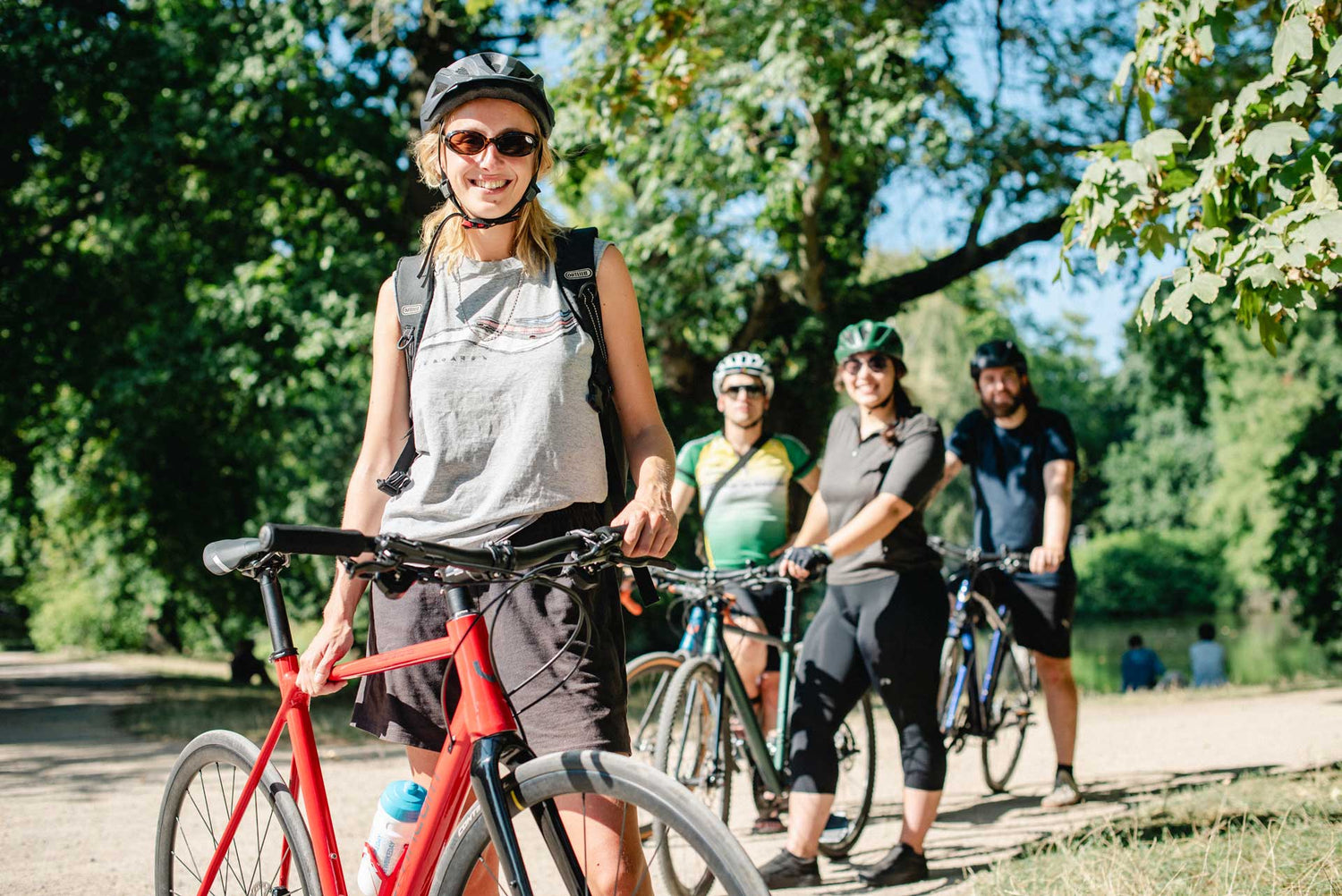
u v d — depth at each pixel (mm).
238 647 20812
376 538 1706
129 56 12672
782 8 9609
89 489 19766
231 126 12602
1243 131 3244
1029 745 7051
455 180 2125
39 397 15547
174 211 13961
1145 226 3459
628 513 1950
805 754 3807
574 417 2102
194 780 2555
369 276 12492
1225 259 3146
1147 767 5953
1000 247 12805
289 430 17438
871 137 9742
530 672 2047
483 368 2098
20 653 46000
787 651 4262
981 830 4625
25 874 4035
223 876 2416
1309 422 19031
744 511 4793
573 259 2180
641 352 2238
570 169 10211
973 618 5406
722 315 12039
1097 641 43594
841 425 4168
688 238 11211
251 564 2301
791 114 10336
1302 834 3459
